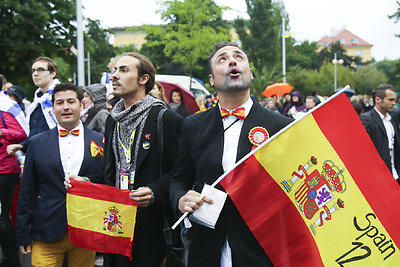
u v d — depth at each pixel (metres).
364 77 68.44
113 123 2.96
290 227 2.16
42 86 4.64
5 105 4.32
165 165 2.79
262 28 53.09
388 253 2.19
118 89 2.86
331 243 2.17
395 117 5.45
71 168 3.22
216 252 2.16
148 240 2.79
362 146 2.27
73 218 2.90
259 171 2.18
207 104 16.59
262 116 2.30
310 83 60.78
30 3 18.77
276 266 2.13
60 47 20.80
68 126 3.29
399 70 45.16
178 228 2.74
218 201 2.14
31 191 3.25
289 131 2.23
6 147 4.29
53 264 3.19
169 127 2.80
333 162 2.24
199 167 2.29
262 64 52.31
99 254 4.83
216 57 2.34
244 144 2.24
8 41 18.50
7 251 4.30
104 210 2.83
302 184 2.21
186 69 29.89
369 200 2.23
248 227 2.18
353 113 2.29
